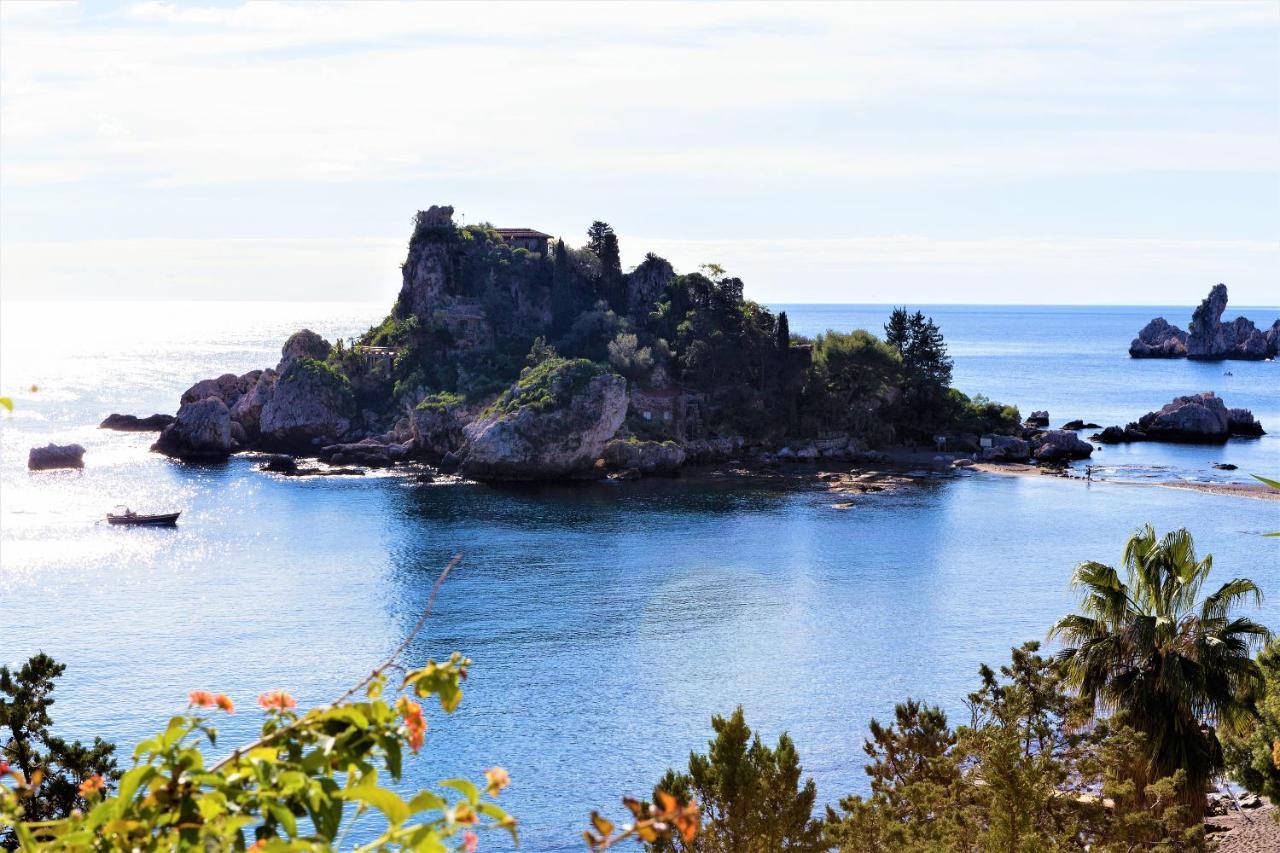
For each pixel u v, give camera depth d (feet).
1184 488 609.42
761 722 278.67
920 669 316.81
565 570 430.61
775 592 398.01
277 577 423.23
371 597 395.75
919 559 446.19
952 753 141.90
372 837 215.72
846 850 126.00
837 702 291.58
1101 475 653.71
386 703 30.04
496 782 27.99
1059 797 134.21
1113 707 157.28
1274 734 145.07
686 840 29.66
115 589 405.80
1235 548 460.14
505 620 365.40
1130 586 164.55
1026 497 581.53
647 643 340.59
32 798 112.27
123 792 27.91
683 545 471.21
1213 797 201.77
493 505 561.43
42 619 368.68
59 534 492.54
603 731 273.75
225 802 28.32
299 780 27.91
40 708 120.26
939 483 625.00
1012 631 351.67
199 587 409.08
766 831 114.32
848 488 604.49
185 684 307.17
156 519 514.27
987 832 123.24
